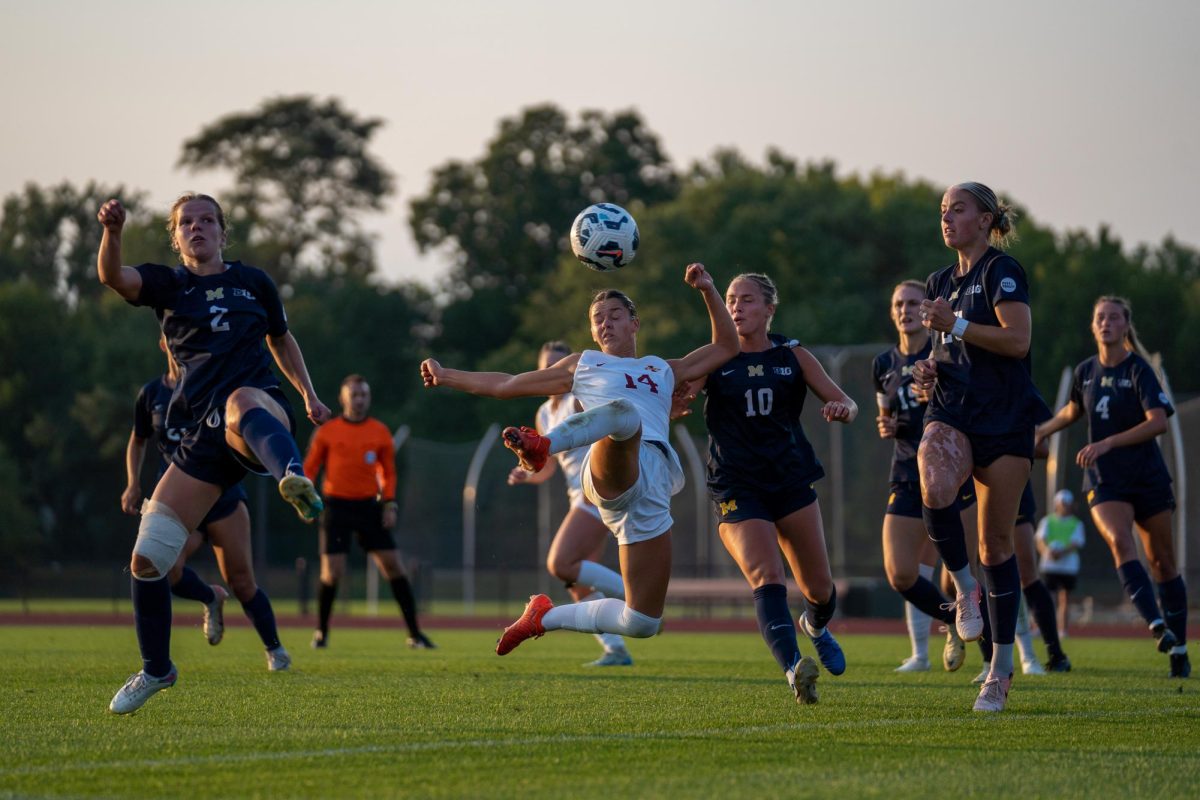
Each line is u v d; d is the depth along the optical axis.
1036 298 137.38
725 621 69.94
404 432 84.62
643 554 19.94
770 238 154.12
